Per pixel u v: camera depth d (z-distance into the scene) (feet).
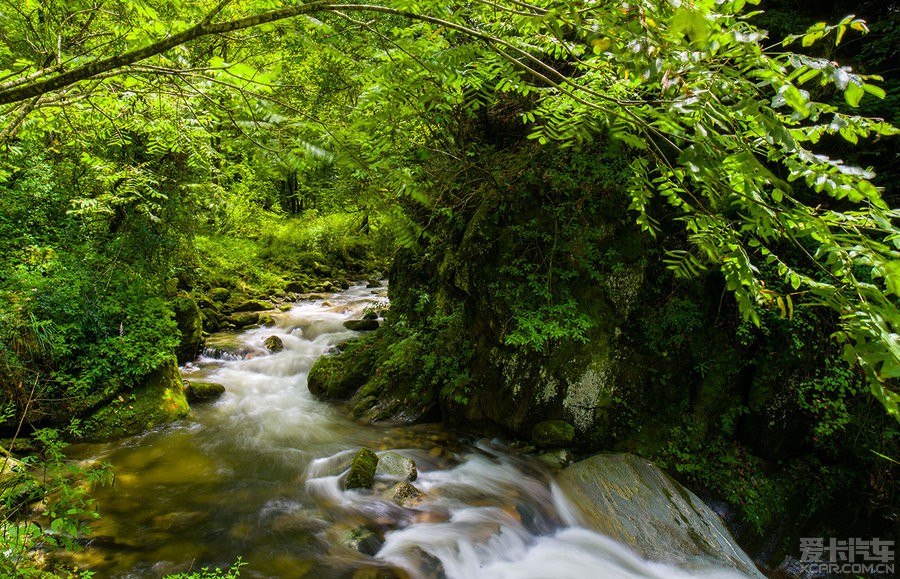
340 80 14.26
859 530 15.80
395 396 22.21
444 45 6.82
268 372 27.35
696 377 18.80
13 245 21.17
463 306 21.42
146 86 6.56
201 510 14.58
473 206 21.66
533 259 19.54
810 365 17.03
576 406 18.21
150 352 21.40
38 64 6.35
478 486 16.57
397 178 5.65
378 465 17.01
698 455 17.65
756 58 3.28
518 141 21.17
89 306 20.21
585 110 6.16
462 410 20.22
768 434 17.63
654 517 14.82
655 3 3.11
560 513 15.60
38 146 20.51
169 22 5.97
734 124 3.85
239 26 4.02
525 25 6.57
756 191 3.58
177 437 19.43
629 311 18.80
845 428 16.67
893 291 3.03
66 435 18.02
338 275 56.18
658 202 18.80
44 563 11.08
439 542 13.74
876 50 16.88
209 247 43.04
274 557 12.69
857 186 3.23
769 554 15.72
